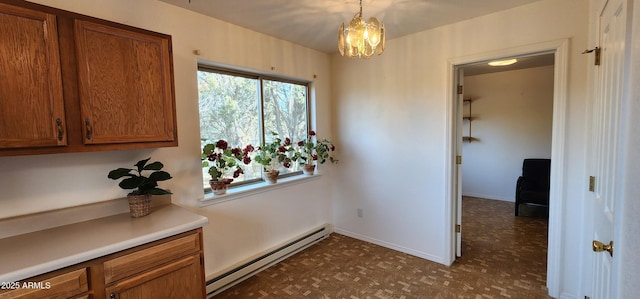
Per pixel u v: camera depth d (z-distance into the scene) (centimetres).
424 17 240
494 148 517
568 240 213
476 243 325
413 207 297
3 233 144
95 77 149
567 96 206
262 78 289
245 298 228
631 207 75
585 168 198
